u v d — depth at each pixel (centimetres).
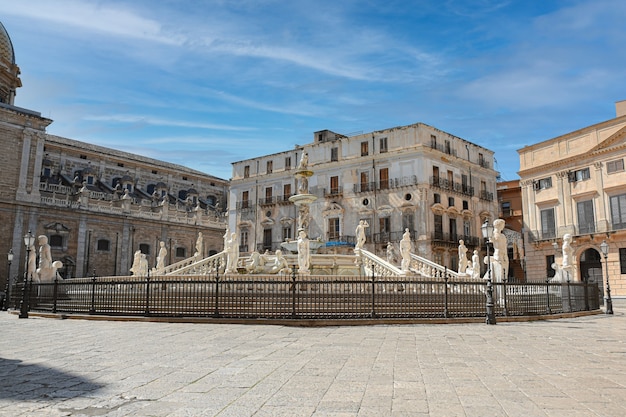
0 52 5862
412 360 912
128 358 934
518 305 1878
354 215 5647
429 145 5375
